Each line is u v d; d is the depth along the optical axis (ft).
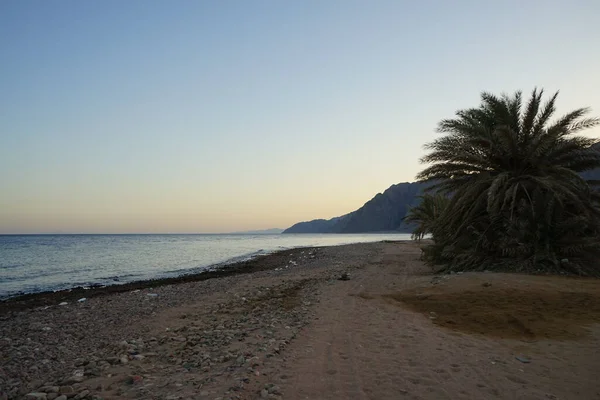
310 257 118.83
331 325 25.63
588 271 40.73
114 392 15.46
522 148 49.11
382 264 74.64
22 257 144.77
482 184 49.34
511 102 51.08
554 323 23.61
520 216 45.88
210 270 93.86
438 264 57.16
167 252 184.85
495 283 35.70
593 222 44.01
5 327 32.68
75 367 19.72
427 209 103.45
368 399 13.88
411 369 16.84
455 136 51.29
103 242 334.24
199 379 16.47
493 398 13.83
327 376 16.21
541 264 43.32
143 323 30.71
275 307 34.09
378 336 22.48
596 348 18.93
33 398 15.10
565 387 14.62
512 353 18.75
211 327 27.58
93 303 44.70
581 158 49.98
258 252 181.27
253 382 15.64
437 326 24.62
